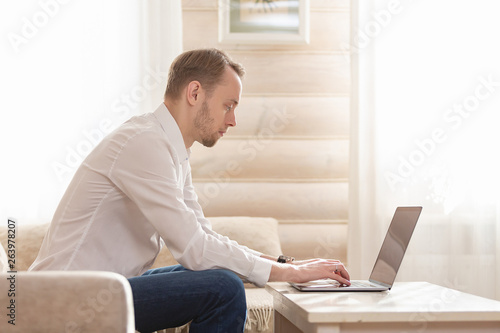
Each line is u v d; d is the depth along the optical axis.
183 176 1.56
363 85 2.71
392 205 2.72
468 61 2.74
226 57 1.54
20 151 2.58
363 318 1.07
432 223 2.73
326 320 1.06
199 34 2.82
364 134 2.71
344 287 1.41
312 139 2.82
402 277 2.73
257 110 2.81
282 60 2.83
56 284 1.06
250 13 2.83
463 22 2.75
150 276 1.30
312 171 2.82
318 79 2.84
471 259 2.72
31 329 1.05
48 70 2.62
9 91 2.58
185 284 1.27
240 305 1.28
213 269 1.32
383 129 2.73
